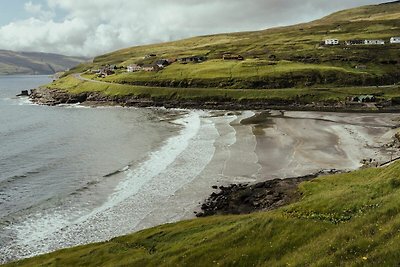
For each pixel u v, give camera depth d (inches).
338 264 838.5
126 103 7401.6
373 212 1074.7
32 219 2098.9
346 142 3666.3
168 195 2399.1
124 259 1352.1
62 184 2650.1
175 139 3993.6
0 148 3791.8
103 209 2214.6
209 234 1379.2
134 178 2741.1
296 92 6909.5
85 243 1825.8
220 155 3275.1
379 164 2874.0
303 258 951.0
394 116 5251.0
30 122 5521.7
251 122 4963.1
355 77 7568.9
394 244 793.6
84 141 4062.5
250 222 1317.7
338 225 1135.0
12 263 1508.4
